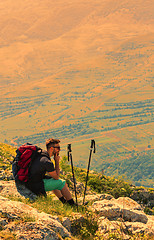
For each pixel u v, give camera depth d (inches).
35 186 440.5
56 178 445.7
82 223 400.2
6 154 772.0
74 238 333.7
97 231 397.4
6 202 341.7
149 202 906.7
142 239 378.9
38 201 415.8
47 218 330.0
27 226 298.7
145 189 936.9
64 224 372.2
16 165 446.3
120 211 459.5
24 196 428.1
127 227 415.5
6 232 283.6
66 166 898.1
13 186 450.9
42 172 435.8
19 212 324.5
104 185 917.2
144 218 455.5
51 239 295.3
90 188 889.5
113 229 390.6
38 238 286.7
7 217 307.3
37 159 436.1
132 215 454.6
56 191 458.3
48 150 453.1
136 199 908.6
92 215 433.1
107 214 452.1
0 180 511.5
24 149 439.8
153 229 423.5
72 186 796.0
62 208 419.2
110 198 598.9
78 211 446.9
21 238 281.1
